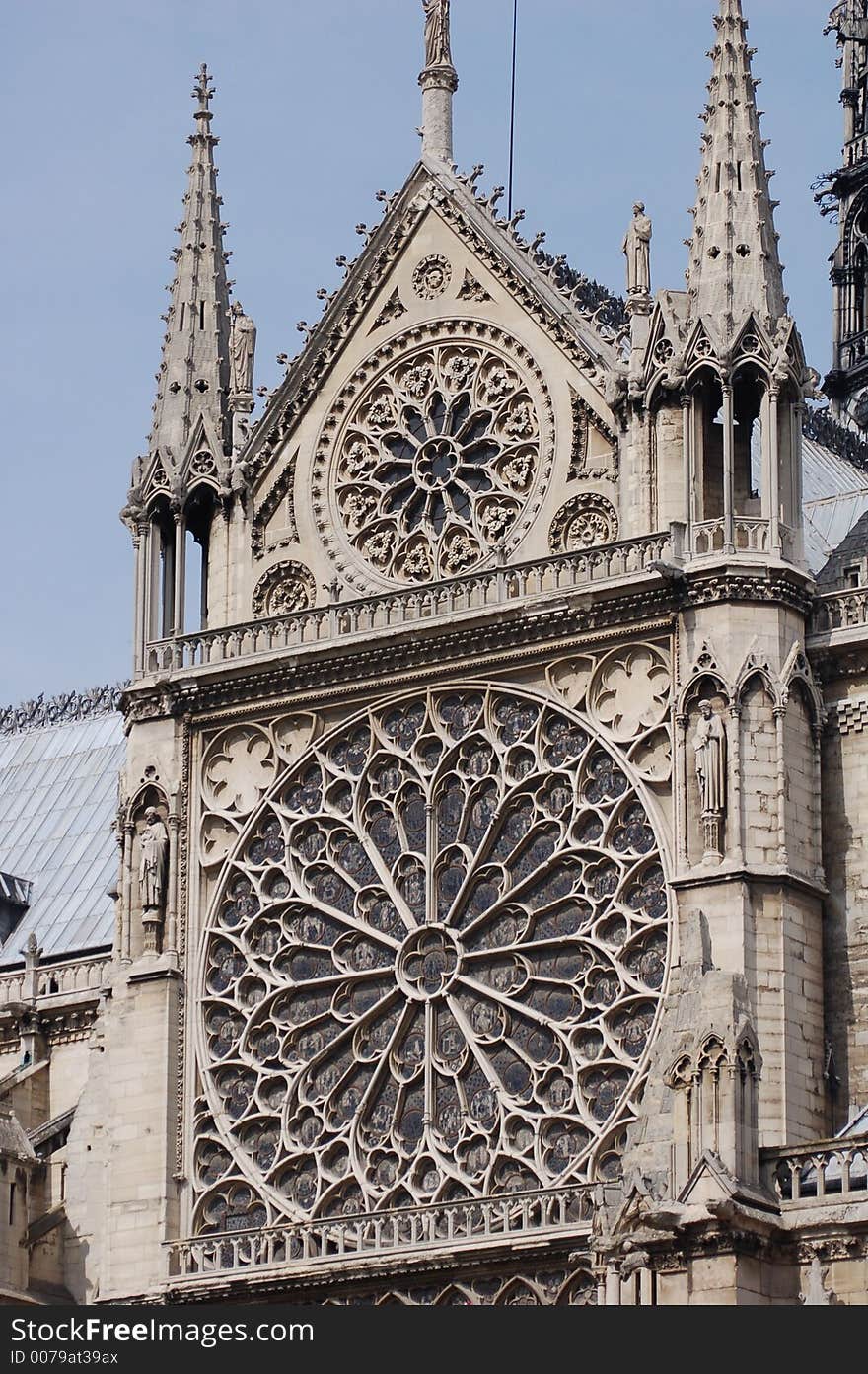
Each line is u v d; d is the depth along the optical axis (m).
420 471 129.62
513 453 127.88
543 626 124.06
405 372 131.00
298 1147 124.50
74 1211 129.62
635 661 122.75
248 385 135.00
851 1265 106.44
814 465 143.75
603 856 121.50
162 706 130.88
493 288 129.50
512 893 122.75
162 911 129.00
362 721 127.44
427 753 125.94
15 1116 136.62
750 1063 109.75
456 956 123.31
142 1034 127.88
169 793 129.88
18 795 158.50
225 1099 126.56
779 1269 107.25
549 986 121.56
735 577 120.81
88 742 159.25
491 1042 121.88
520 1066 121.38
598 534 125.50
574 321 127.56
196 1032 127.44
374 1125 123.56
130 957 129.12
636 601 122.44
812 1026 118.19
